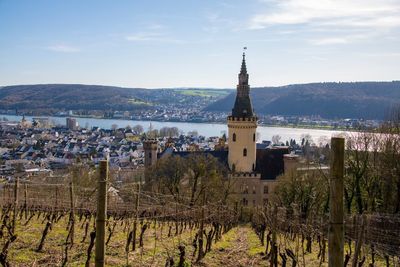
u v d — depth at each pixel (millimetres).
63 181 85688
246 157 104500
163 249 33031
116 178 122562
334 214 11883
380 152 61781
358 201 61344
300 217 56062
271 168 107375
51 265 24688
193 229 50344
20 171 147500
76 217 46531
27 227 37438
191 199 70938
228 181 88438
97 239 13938
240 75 104812
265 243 45344
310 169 81438
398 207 55250
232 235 53562
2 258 21984
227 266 30297
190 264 28641
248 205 102125
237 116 104062
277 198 81000
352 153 64250
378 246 36906
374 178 61406
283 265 27938
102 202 13961
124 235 38344
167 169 88875
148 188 87938
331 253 11906
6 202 48000
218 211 56781
